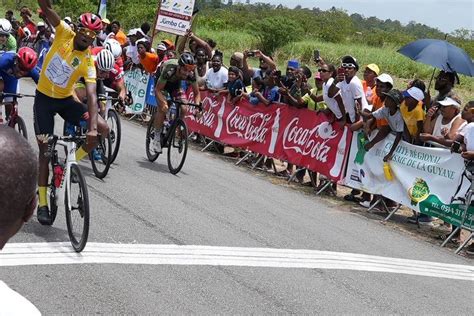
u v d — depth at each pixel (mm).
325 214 8719
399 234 8258
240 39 43125
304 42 42969
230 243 6660
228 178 10055
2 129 1590
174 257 5992
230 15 65062
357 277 6160
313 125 10203
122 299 4906
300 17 63031
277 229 7480
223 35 43875
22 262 5410
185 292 5203
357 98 9445
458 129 8312
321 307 5273
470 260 7535
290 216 8234
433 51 9641
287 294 5457
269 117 11086
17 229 1642
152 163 10203
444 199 8156
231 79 11867
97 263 5574
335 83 9523
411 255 7309
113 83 9195
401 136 8820
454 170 8055
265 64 11938
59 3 35531
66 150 6133
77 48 6359
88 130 6262
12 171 1548
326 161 9953
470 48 50281
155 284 5285
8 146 1555
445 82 9289
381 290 5883
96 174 8656
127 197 7863
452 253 7734
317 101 10422
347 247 7188
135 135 12711
